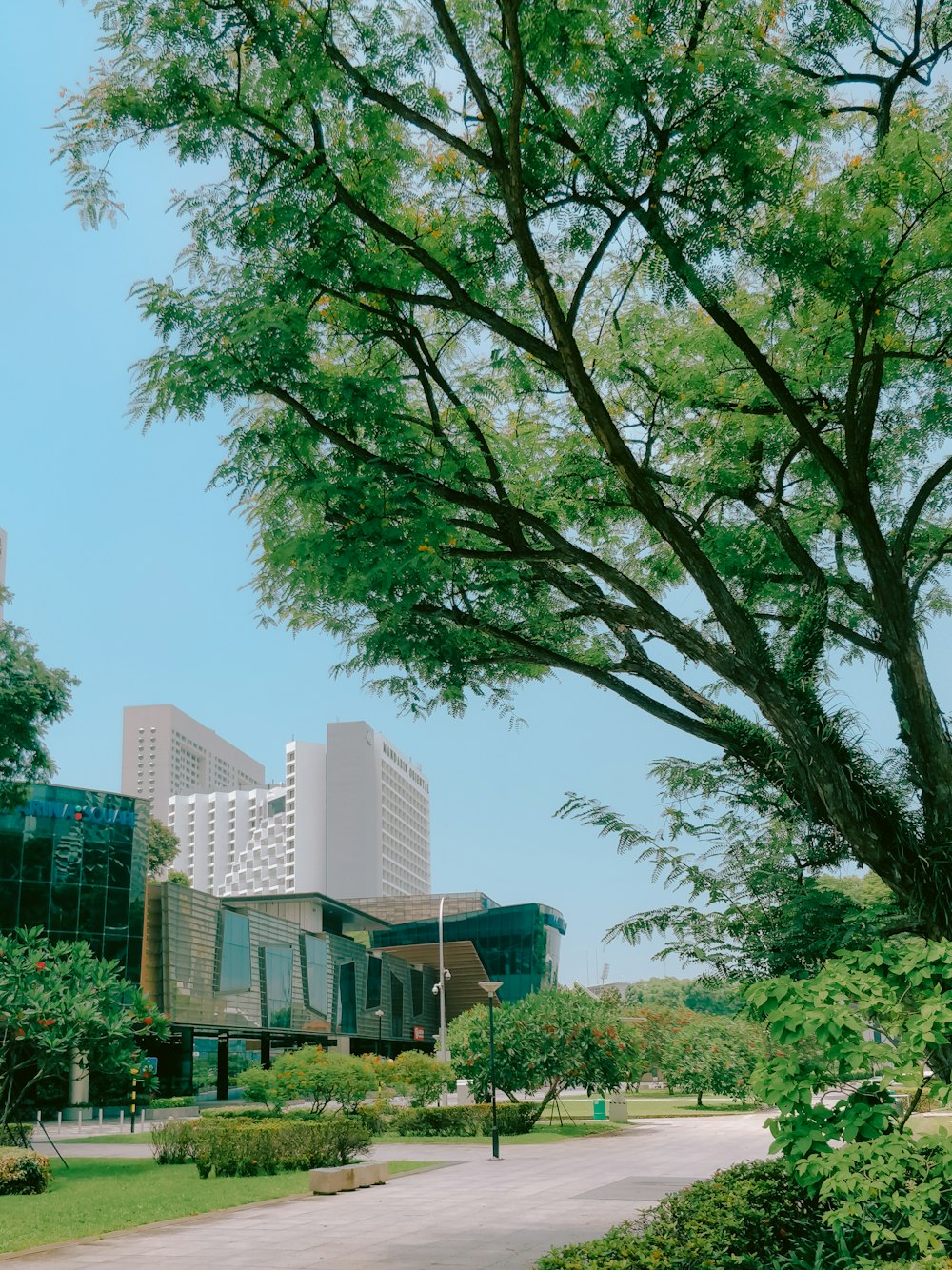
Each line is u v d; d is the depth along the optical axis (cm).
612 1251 516
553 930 10406
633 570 1184
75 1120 4219
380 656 916
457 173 880
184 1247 1157
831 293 842
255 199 811
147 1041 4603
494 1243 1153
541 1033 3072
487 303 929
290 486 792
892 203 829
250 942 5738
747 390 1016
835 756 800
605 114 760
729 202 780
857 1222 534
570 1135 2961
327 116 823
